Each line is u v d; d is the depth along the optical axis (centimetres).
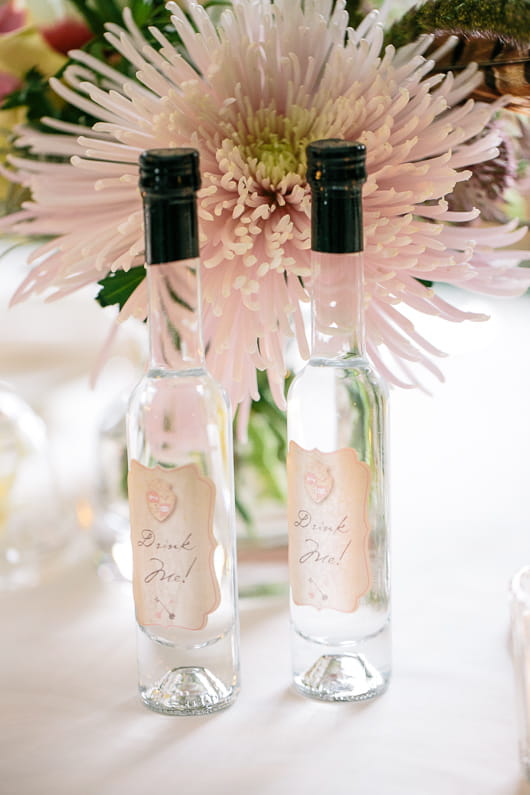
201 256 62
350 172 58
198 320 59
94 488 76
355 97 62
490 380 100
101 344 108
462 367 103
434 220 67
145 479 60
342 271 59
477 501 80
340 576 61
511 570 71
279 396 63
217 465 60
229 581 61
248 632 68
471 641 66
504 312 117
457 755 58
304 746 59
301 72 63
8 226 65
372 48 62
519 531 75
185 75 62
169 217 58
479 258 64
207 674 61
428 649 65
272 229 62
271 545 70
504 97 64
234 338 62
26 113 70
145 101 62
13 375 101
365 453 61
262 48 62
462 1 64
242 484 69
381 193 61
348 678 62
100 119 70
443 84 63
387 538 62
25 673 65
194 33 63
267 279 62
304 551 61
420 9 65
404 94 61
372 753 58
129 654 66
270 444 69
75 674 65
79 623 69
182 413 59
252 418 68
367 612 61
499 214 67
